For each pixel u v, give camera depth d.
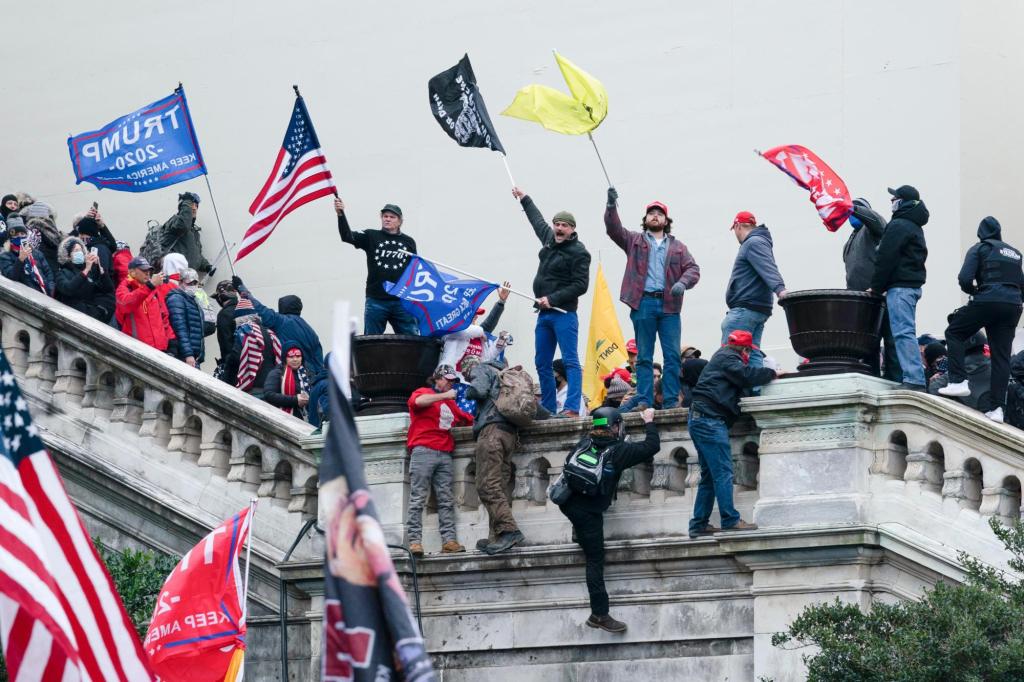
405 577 21.77
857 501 19.53
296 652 22.23
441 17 31.48
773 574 19.81
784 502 19.88
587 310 29.22
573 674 20.95
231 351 26.64
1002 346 20.53
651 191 29.33
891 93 27.94
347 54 32.16
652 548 20.56
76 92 34.38
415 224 31.03
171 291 26.58
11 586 11.38
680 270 21.86
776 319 27.77
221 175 32.78
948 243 27.08
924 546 19.06
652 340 21.67
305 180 24.31
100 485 23.72
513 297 29.97
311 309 31.66
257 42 32.94
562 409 23.78
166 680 18.53
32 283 26.00
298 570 21.95
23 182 34.44
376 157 31.56
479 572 21.47
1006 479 19.09
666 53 29.61
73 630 12.31
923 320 26.95
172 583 18.75
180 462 23.48
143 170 26.91
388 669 10.03
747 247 20.86
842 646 17.23
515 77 30.72
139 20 34.06
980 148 27.66
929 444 19.53
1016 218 27.92
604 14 30.19
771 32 28.89
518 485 21.64
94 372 24.23
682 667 20.39
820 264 27.92
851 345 20.02
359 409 22.52
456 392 21.75
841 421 19.75
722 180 28.84
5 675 16.91
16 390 12.28
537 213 23.11
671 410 20.91
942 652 16.72
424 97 31.41
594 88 23.03
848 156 28.05
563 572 21.12
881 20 28.16
